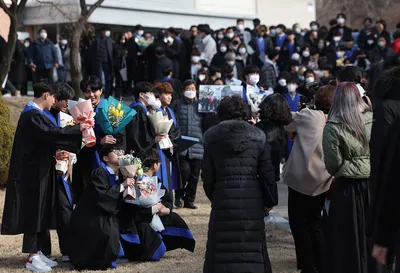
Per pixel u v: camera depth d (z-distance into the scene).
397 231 4.19
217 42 20.64
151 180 7.79
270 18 30.05
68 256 7.65
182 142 9.81
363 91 6.81
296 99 13.90
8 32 14.85
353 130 5.97
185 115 10.87
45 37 20.69
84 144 7.54
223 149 5.89
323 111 6.92
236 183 5.85
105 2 23.16
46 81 7.46
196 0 26.42
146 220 7.77
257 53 20.23
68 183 7.65
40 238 7.48
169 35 20.39
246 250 5.79
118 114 7.75
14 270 7.43
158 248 7.74
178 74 19.22
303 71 17.30
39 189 7.25
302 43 20.91
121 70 20.30
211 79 14.26
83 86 7.93
